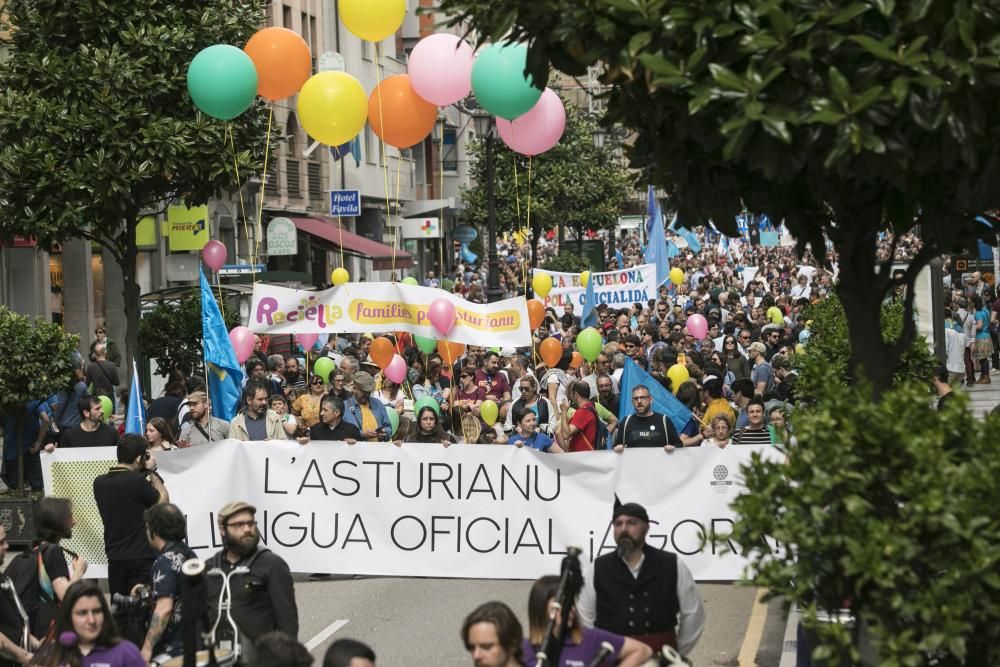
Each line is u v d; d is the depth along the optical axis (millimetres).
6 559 16844
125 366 35250
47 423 20031
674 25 7250
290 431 17344
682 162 7938
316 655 12367
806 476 6539
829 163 6965
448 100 17547
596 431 17281
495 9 8180
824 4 7043
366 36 18594
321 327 18172
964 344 34656
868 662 7094
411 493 14875
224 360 18281
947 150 7074
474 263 66375
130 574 12344
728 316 37969
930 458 6340
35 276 33281
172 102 23844
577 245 57625
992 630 6375
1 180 23031
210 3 24047
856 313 8625
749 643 12609
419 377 24344
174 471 15016
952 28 6891
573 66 8297
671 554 8719
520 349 26781
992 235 8320
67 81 22953
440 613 14102
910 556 6258
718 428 15328
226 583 9141
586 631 7645
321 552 14992
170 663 9562
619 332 26500
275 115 47500
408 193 65562
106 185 22797
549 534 14562
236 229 44594
